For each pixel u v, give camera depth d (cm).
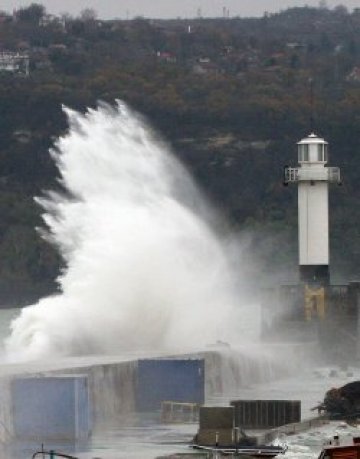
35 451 14212
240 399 18375
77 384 15188
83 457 13875
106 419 16900
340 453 11875
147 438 15262
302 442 14250
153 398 17900
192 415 16988
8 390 15125
